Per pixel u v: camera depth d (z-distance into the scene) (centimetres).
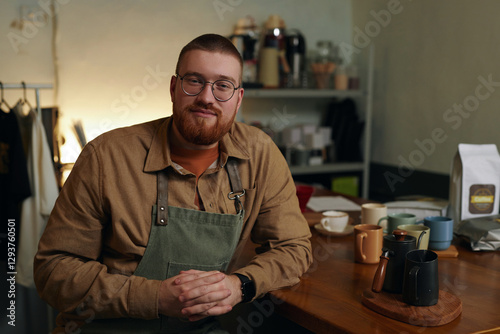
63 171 300
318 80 365
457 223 184
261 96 348
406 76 353
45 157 244
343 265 157
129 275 136
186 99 133
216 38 136
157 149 137
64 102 308
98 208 133
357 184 384
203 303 124
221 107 134
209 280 126
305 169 360
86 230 133
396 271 130
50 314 275
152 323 133
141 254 134
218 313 126
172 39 331
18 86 252
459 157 183
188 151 140
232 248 142
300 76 360
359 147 390
